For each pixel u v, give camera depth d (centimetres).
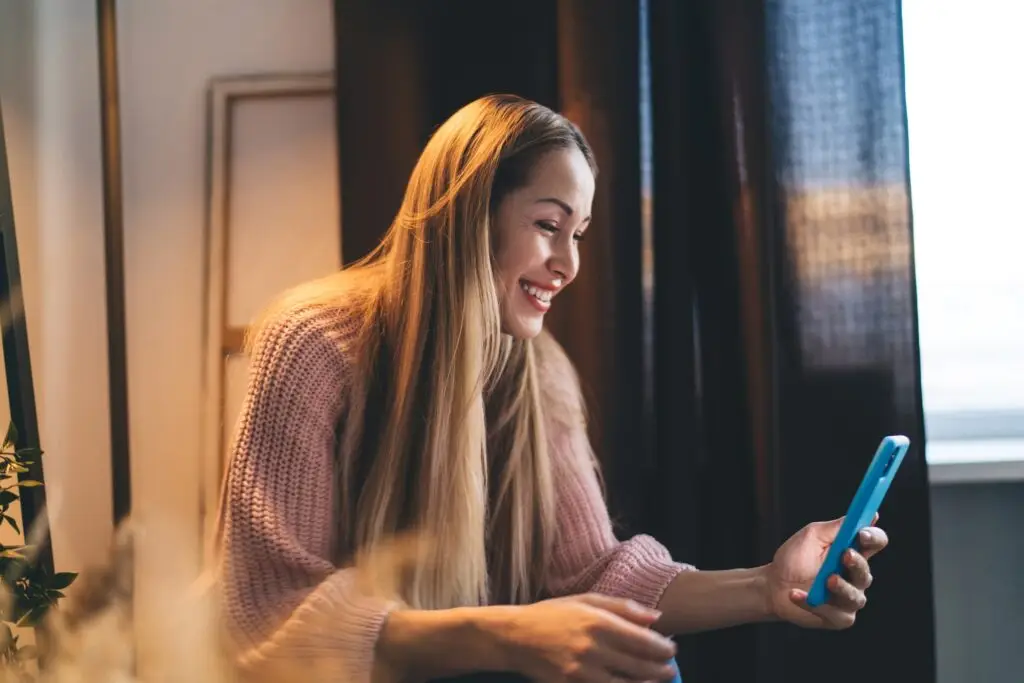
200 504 154
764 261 137
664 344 141
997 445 155
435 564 105
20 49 141
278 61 156
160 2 157
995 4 155
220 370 154
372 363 109
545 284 112
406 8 143
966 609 152
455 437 106
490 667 92
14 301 115
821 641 139
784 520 138
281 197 155
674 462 140
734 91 137
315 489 104
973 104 156
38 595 89
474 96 144
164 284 157
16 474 115
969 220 157
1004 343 157
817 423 138
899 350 138
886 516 138
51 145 146
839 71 138
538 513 116
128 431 147
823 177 138
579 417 124
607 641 86
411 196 111
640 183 140
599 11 139
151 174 157
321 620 93
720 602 108
